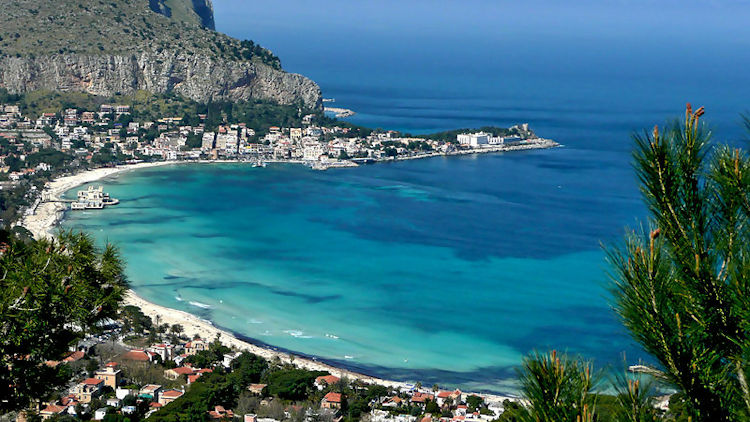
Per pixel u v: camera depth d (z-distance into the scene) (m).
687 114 12.90
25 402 23.75
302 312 129.75
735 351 11.84
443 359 111.62
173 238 178.50
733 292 11.86
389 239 181.88
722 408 11.79
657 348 12.22
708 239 12.20
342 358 111.25
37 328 22.38
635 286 12.35
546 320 126.50
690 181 12.48
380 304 134.12
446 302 135.38
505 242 180.62
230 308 131.38
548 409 12.41
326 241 178.88
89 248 24.89
